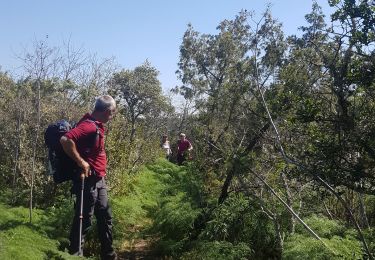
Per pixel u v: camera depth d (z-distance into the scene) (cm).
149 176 1109
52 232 569
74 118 776
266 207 614
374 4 388
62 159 546
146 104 2073
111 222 581
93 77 830
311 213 622
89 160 549
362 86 401
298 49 501
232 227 643
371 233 512
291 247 527
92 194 554
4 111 789
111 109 565
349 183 407
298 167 450
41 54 687
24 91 768
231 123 662
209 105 698
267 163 592
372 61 394
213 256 584
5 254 433
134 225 796
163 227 712
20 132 741
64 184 743
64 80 788
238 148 602
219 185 703
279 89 514
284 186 618
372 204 620
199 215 680
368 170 402
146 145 1255
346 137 403
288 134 514
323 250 488
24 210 632
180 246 652
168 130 2145
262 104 548
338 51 417
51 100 784
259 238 624
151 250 698
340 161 412
